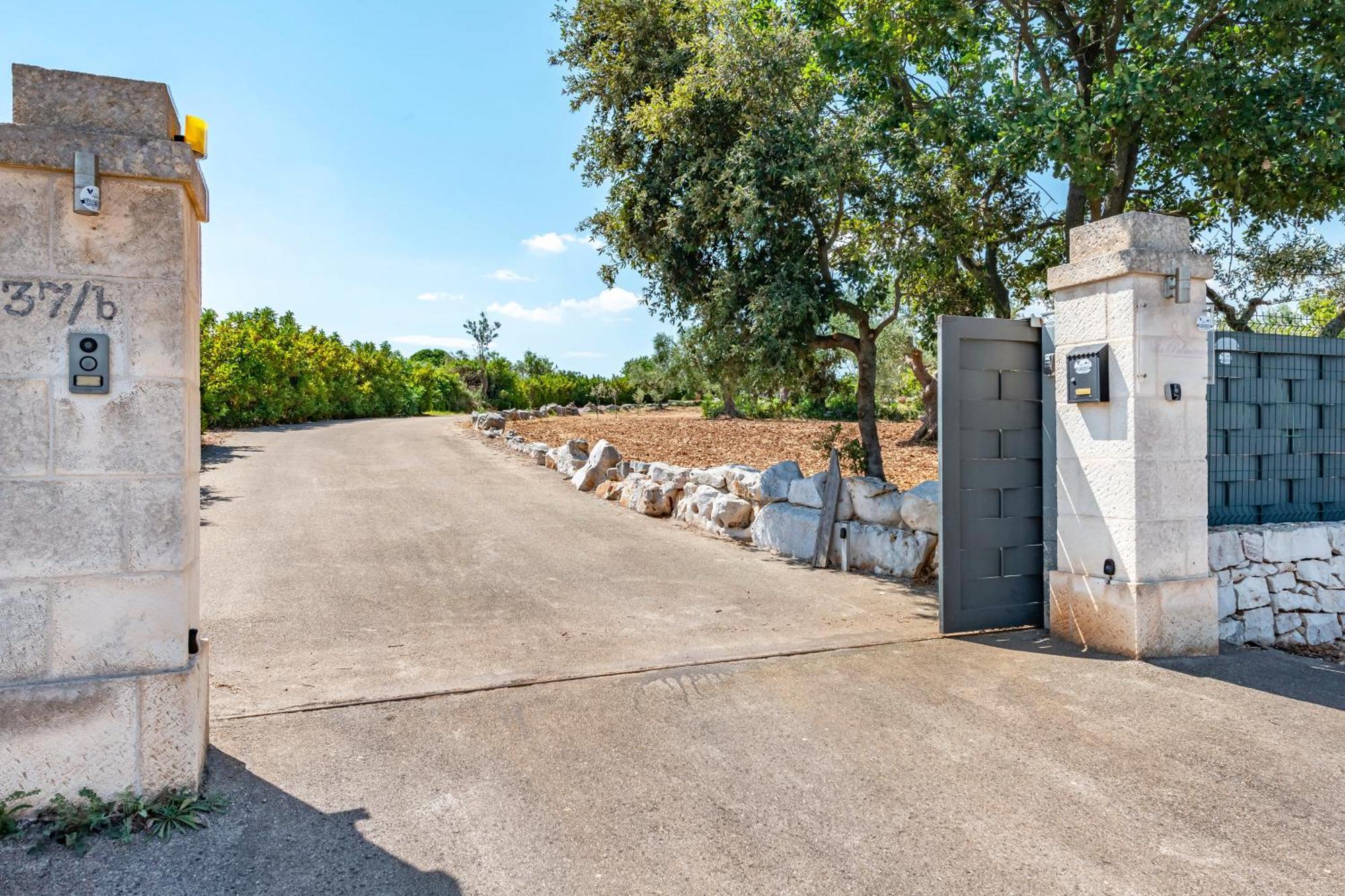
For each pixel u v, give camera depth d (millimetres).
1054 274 5512
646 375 45406
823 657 5129
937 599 6805
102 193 2984
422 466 14758
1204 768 3580
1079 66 7871
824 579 7535
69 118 2988
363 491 11906
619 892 2656
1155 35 6344
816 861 2842
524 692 4473
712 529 9664
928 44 7480
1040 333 6016
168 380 3094
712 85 8430
